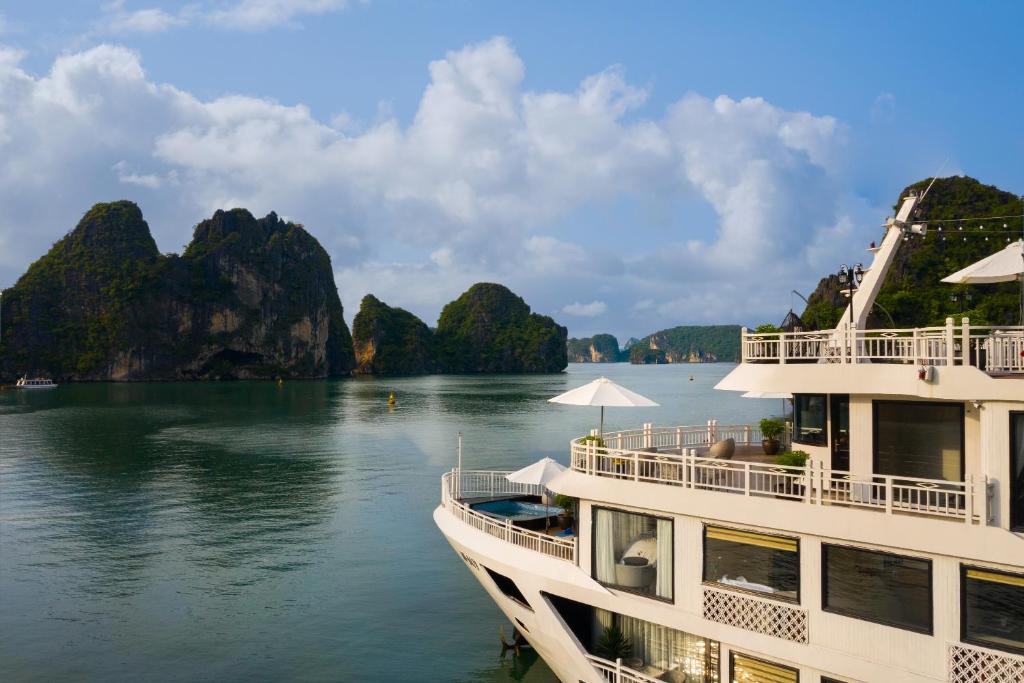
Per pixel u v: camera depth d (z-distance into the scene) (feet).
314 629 70.03
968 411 35.83
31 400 454.81
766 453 53.67
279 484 152.97
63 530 112.06
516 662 62.64
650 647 43.98
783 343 42.93
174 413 353.92
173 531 110.93
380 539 104.73
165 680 59.47
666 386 618.85
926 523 33.55
